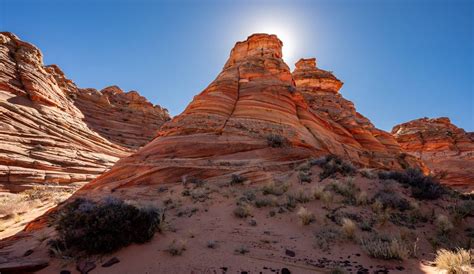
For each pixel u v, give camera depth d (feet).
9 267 16.65
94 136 126.41
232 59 102.53
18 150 79.10
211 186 37.63
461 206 27.43
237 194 34.06
